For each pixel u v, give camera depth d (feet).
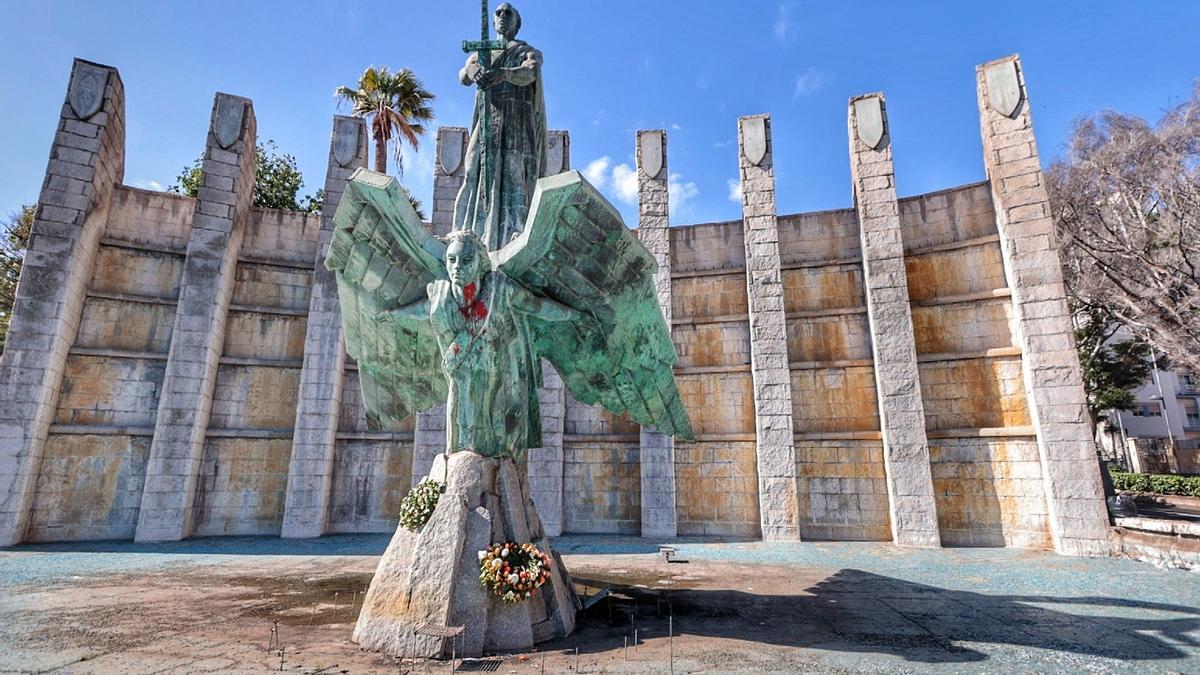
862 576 38.29
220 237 62.03
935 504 54.19
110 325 59.57
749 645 22.02
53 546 51.37
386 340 29.25
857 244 63.98
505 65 29.63
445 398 32.81
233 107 65.26
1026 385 53.93
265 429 61.77
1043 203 54.85
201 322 59.77
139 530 54.29
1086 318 104.58
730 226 68.03
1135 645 22.36
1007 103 57.88
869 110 63.67
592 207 23.25
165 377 57.98
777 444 59.72
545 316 26.84
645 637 23.07
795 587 34.42
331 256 25.52
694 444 63.52
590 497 64.03
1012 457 54.19
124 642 22.00
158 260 62.34
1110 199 80.07
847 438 59.67
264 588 33.40
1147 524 45.42
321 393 61.62
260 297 65.00
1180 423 166.09
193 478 57.93
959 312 58.90
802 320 63.93
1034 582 36.19
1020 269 54.60
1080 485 49.37
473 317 23.81
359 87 93.81
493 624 21.07
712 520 61.41
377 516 62.39
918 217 62.23
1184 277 71.67
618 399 32.55
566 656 20.25
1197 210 69.56
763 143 67.21
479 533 22.17
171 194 64.13
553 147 69.67
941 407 57.82
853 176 63.82
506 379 25.82
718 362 65.21
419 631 20.13
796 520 57.62
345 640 22.18
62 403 56.65
